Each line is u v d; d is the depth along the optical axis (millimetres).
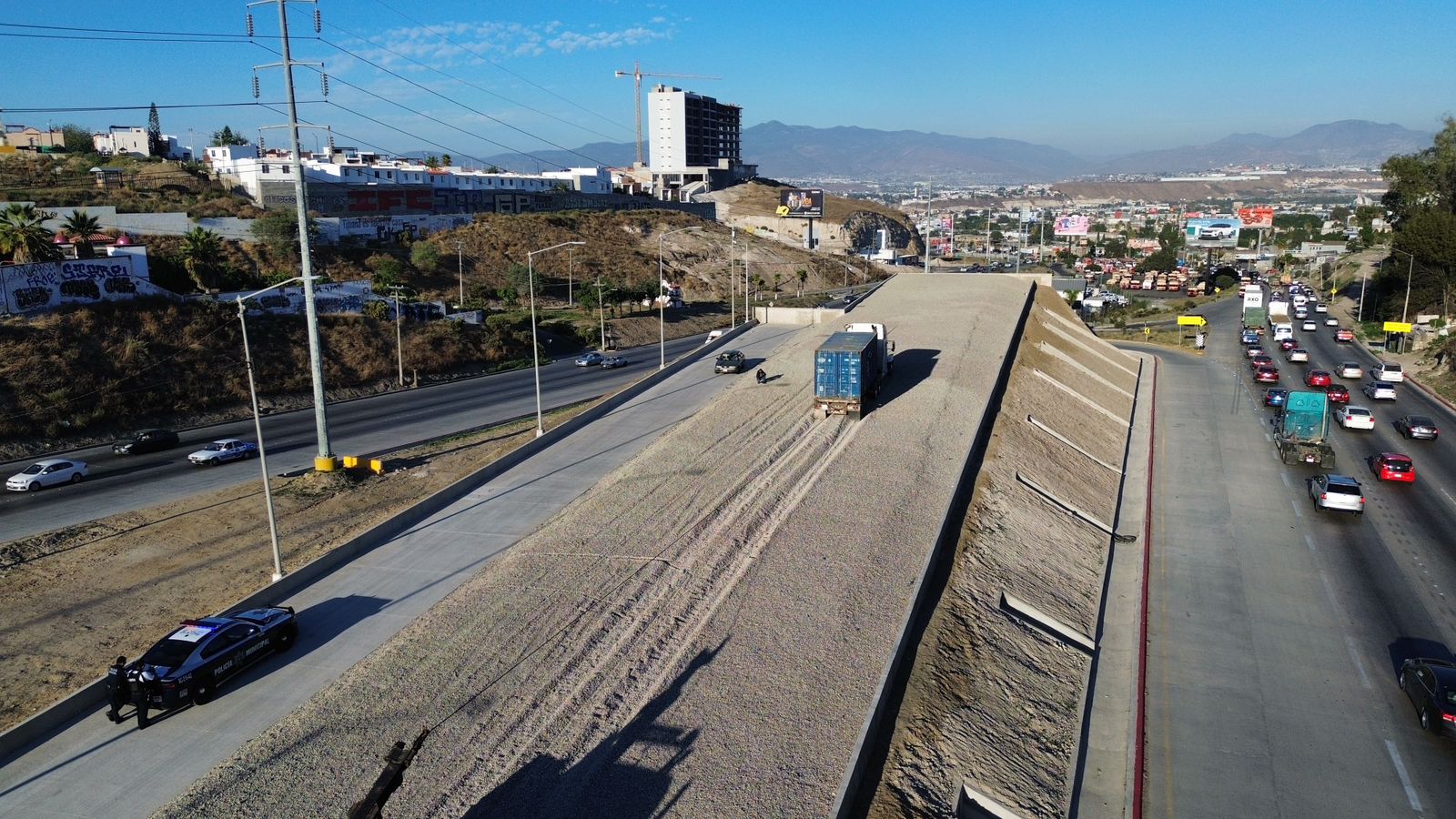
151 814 18578
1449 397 62469
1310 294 136875
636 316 97812
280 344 64250
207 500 39469
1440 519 38125
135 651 25906
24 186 102875
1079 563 32781
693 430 43625
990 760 20594
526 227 130125
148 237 86938
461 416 56188
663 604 25875
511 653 23766
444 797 18281
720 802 17875
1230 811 20141
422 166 175125
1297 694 24906
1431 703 22719
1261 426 55031
